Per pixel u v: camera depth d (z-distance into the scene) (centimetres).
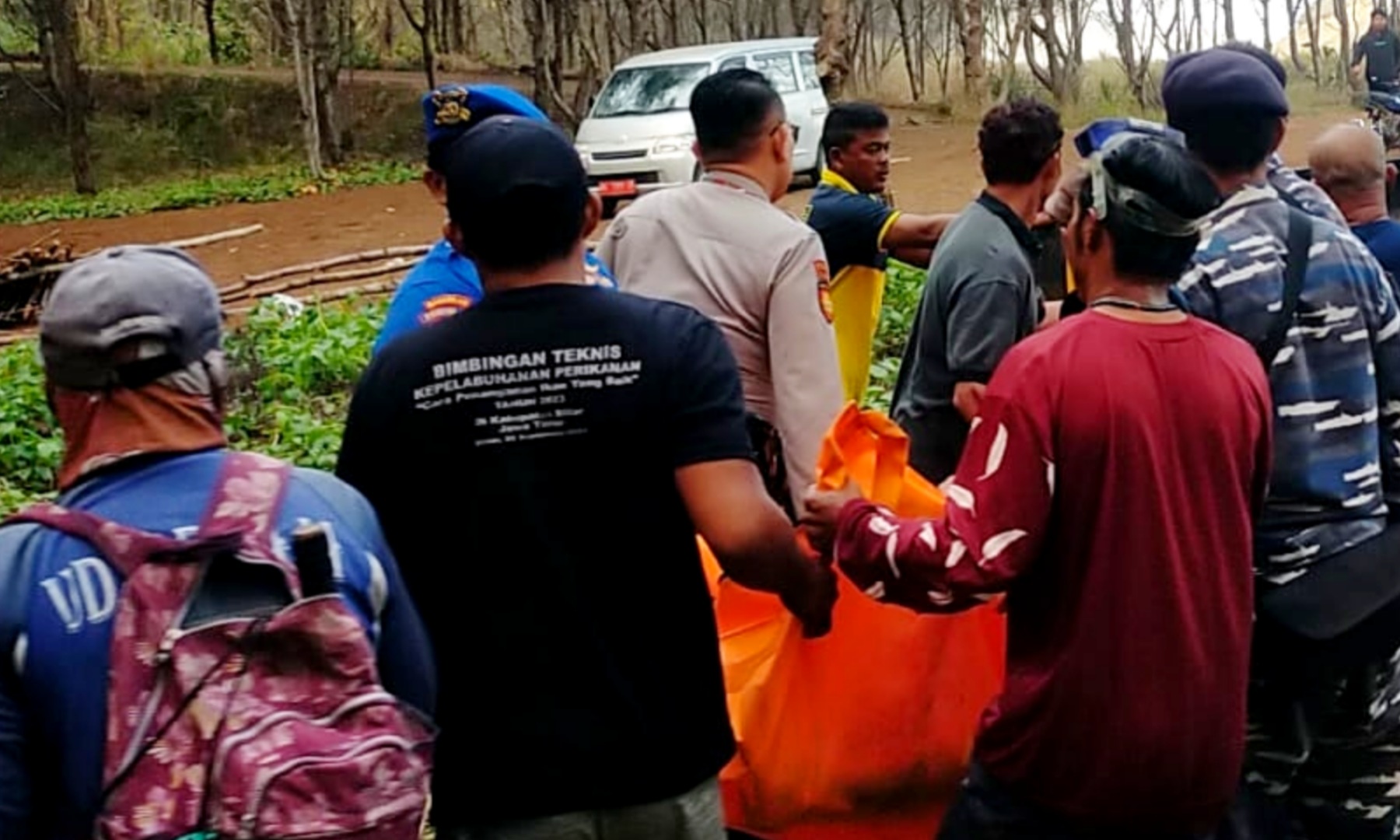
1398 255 513
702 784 313
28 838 237
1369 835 414
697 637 314
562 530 303
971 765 357
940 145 2939
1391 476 400
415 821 241
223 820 227
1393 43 2478
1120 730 327
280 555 243
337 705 238
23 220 2652
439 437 305
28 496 924
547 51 3266
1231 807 380
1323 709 399
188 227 2453
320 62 3158
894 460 383
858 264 598
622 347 304
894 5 4366
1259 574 388
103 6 3544
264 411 1057
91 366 246
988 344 482
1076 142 418
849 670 379
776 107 453
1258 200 389
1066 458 323
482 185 305
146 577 237
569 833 304
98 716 233
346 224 2392
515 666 303
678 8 4509
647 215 453
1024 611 340
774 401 438
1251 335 381
